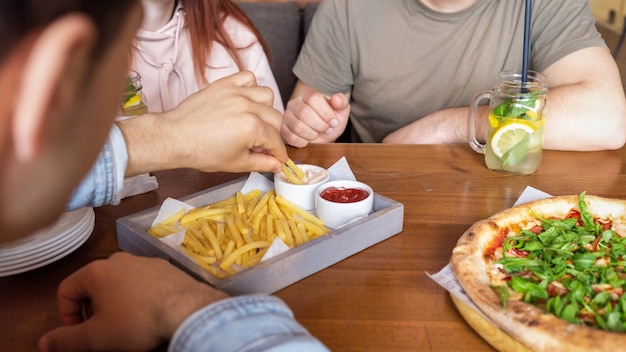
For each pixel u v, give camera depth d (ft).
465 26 6.26
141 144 3.18
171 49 6.33
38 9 1.20
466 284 2.80
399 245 3.51
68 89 1.21
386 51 6.53
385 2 6.44
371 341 2.70
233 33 6.81
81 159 1.36
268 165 3.73
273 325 2.15
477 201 4.04
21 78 1.13
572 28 5.84
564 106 5.03
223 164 3.49
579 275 2.97
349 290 3.09
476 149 4.83
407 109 6.70
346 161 4.66
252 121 3.42
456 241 3.55
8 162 1.22
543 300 2.81
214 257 3.23
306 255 3.13
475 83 6.41
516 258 3.15
